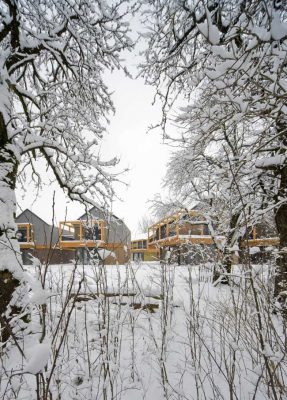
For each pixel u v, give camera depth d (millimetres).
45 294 1136
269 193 4961
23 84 6801
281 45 3006
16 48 4969
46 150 5855
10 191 4078
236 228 3191
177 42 4566
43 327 1200
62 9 5156
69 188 6039
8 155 4301
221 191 4746
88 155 5805
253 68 3166
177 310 3639
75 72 6008
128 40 5469
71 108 5852
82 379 2311
